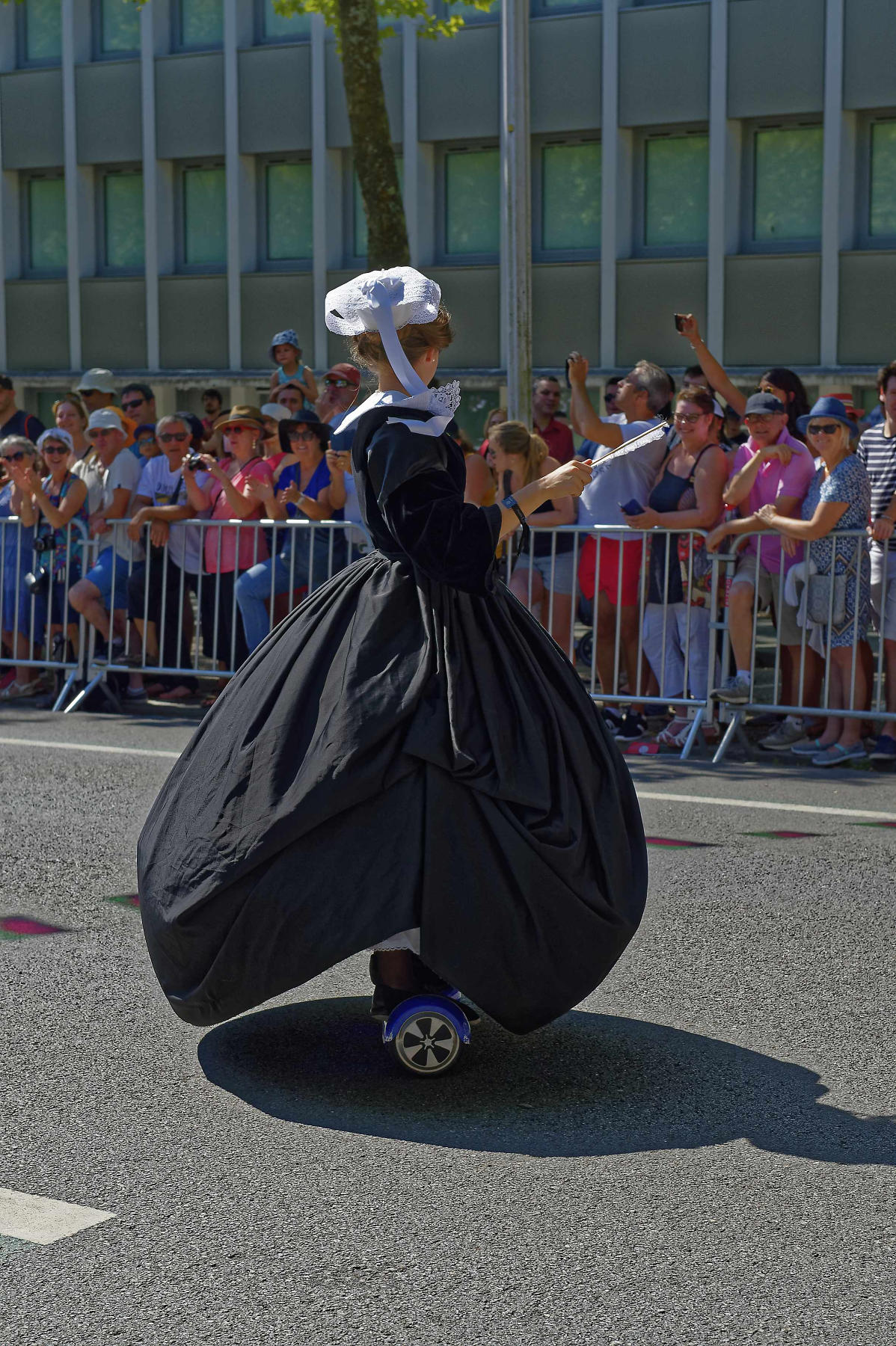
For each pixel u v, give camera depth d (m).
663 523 8.05
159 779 7.01
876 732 8.15
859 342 21.12
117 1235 2.78
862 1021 3.96
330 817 3.28
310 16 24.03
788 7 20.94
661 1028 3.91
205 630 9.36
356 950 3.24
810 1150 3.17
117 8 25.28
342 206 24.30
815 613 7.68
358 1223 2.83
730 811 6.43
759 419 7.84
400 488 3.31
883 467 8.02
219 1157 3.12
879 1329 2.47
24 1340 2.44
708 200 21.75
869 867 5.47
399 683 3.33
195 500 9.30
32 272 26.50
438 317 3.47
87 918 4.82
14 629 9.89
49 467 9.72
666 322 22.14
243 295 24.84
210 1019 3.49
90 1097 3.44
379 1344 2.43
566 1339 2.44
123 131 25.23
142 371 25.55
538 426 10.94
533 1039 3.83
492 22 22.62
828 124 20.92
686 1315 2.51
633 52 21.86
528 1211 2.88
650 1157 3.13
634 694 8.41
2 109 25.97
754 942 4.61
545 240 23.02
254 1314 2.52
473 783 3.29
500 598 3.52
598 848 3.44
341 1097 3.45
